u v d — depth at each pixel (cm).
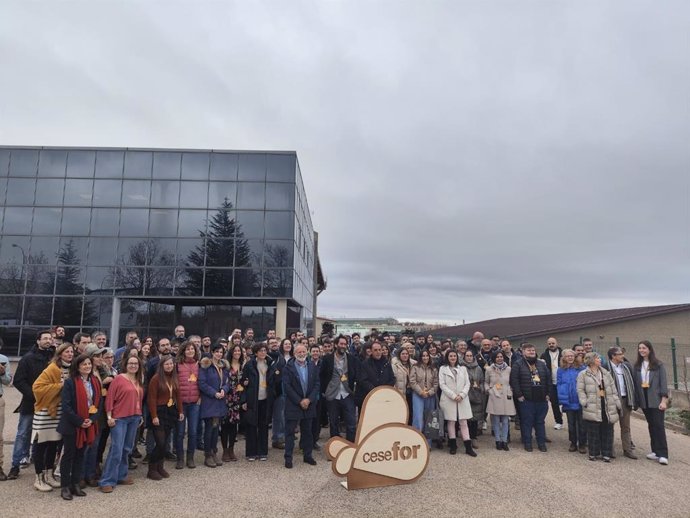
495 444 906
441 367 863
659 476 709
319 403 891
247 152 2216
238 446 898
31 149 2189
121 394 636
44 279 2116
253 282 2138
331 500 600
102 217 2156
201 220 2169
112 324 2091
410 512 563
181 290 2122
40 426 599
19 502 572
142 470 722
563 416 1241
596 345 2402
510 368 889
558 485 664
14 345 2077
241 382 779
